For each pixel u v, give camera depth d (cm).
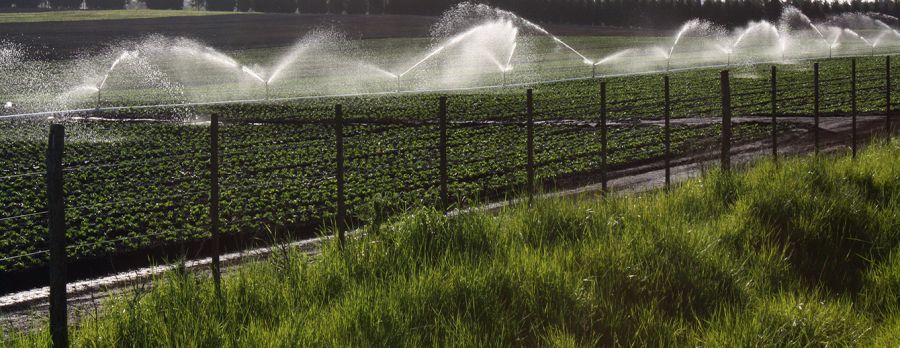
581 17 14162
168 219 1722
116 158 2659
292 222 1664
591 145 2462
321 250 938
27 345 688
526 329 699
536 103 3975
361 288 743
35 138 3156
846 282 863
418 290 739
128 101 5281
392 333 666
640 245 859
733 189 1175
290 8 16550
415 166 2231
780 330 681
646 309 733
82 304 1010
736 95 3909
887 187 1186
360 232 941
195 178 2159
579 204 1024
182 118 3869
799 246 950
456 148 2511
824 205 1033
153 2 18450
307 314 709
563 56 8788
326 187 1978
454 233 896
